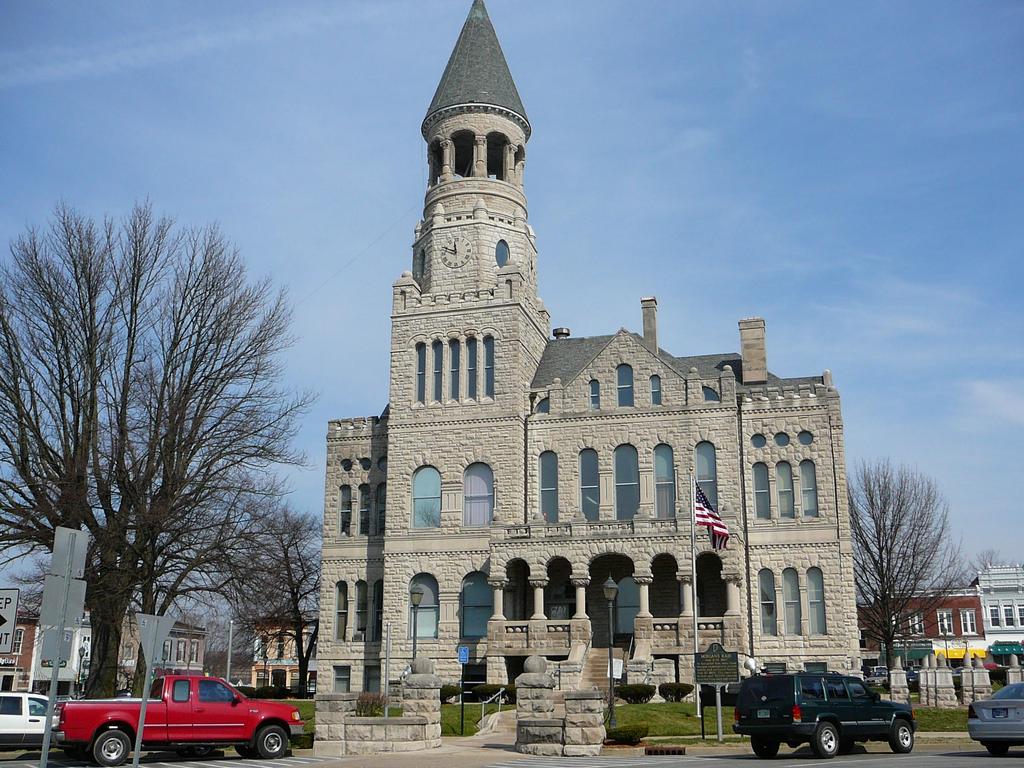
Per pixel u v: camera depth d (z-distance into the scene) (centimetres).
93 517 4000
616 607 5497
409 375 6006
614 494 5625
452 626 5566
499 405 5800
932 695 4044
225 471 4403
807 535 5394
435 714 3278
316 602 7906
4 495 3931
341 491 6191
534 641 5141
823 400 5538
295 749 3222
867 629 6762
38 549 4084
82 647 9556
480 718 3966
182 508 4175
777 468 5547
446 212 6353
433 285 6219
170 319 4400
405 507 5809
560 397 5831
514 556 5341
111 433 4153
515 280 5953
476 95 6500
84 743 2742
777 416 5581
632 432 5675
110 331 4266
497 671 5144
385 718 3095
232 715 2922
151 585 4159
